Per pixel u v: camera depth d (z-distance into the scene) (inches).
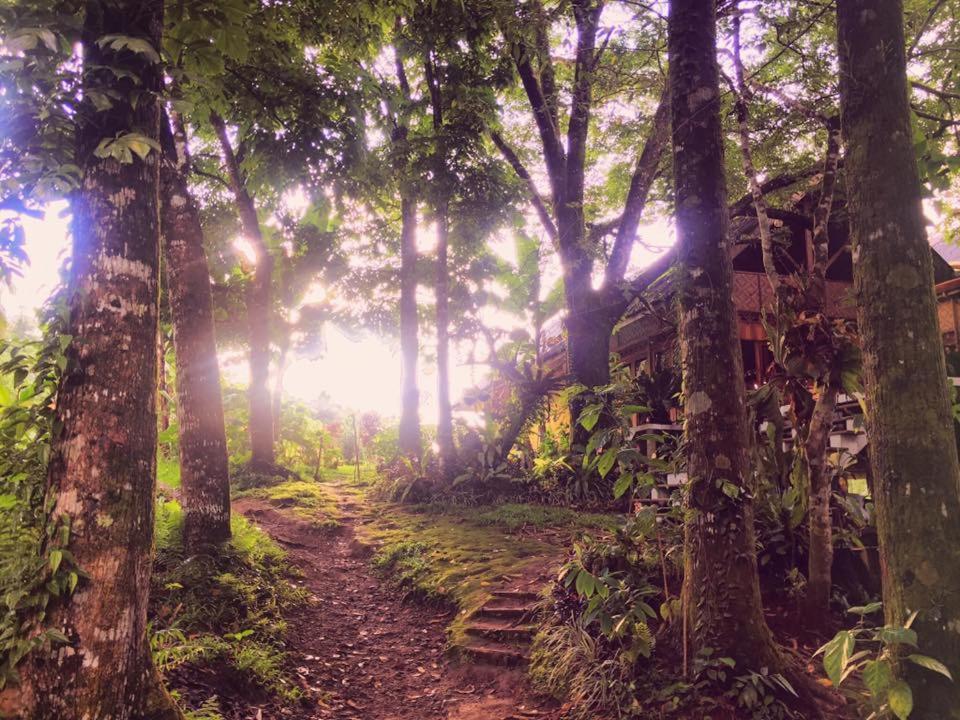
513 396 578.6
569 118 622.2
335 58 351.6
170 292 319.9
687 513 202.8
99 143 143.1
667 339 548.4
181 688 196.1
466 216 518.9
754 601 191.5
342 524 466.6
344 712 225.0
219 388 318.7
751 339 493.7
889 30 147.6
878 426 142.0
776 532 246.8
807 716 175.5
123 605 137.4
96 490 136.8
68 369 140.4
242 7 185.3
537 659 234.7
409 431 613.3
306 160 327.6
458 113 494.6
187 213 322.0
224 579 270.5
